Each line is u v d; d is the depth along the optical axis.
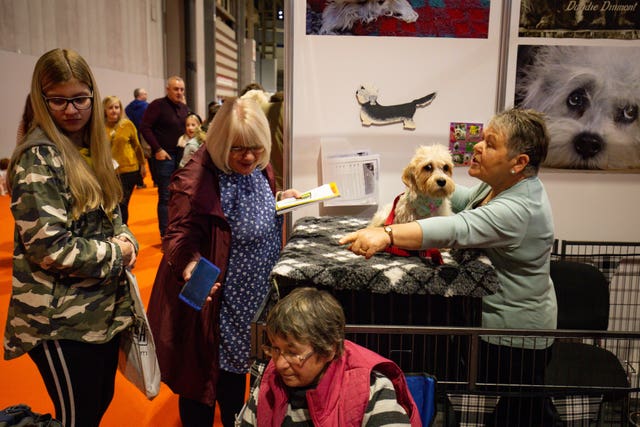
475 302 1.98
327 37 2.62
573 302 2.57
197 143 4.73
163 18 17.48
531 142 1.81
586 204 2.76
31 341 1.71
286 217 2.79
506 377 1.99
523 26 2.60
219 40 21.67
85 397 1.82
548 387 1.88
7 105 8.77
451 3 2.59
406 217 2.10
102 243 1.76
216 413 2.91
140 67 15.12
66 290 1.73
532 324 1.94
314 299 1.37
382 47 2.63
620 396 2.09
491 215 1.80
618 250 2.83
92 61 11.80
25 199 1.63
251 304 2.17
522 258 1.88
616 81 2.63
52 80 1.69
